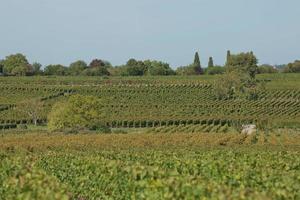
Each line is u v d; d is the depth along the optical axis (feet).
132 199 147.33
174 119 617.21
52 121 524.93
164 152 275.39
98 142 367.25
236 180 156.35
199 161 202.49
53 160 228.22
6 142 358.23
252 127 579.89
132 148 330.75
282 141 383.04
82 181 185.16
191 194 123.34
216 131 521.65
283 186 138.51
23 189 129.59
